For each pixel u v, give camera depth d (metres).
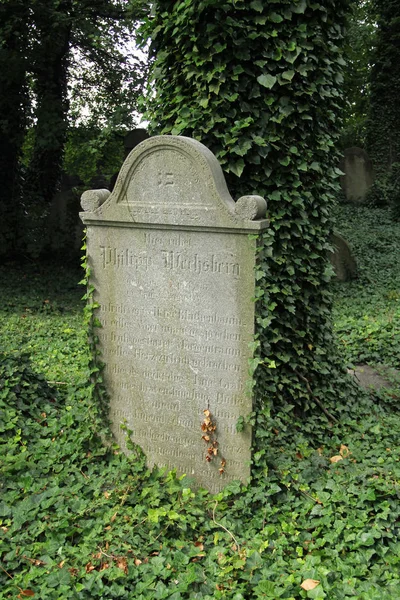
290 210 5.63
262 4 5.33
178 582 3.63
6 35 11.90
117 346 5.03
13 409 5.44
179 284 4.70
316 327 5.96
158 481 4.72
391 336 8.62
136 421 5.05
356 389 6.56
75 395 6.05
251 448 4.60
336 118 6.10
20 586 3.52
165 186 4.60
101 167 18.58
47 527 3.99
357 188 19.62
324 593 3.41
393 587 3.55
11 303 10.97
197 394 4.77
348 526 4.04
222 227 4.43
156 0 5.83
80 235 14.12
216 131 5.45
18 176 14.94
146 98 6.16
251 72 5.41
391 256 14.49
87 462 4.95
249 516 4.32
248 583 3.60
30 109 14.23
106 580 3.61
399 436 5.59
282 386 5.60
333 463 4.97
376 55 20.45
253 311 4.48
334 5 5.79
